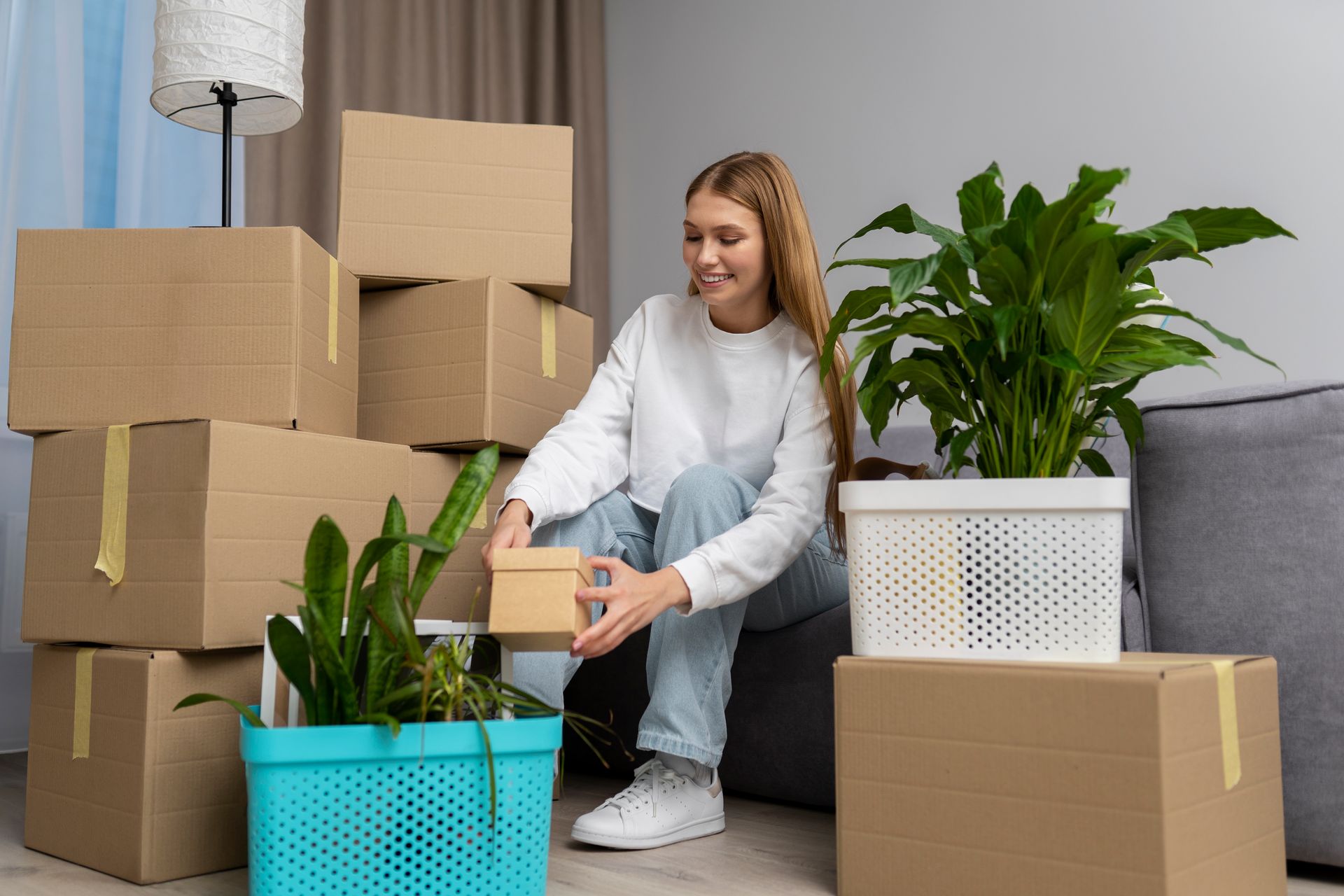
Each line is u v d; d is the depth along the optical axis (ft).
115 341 4.33
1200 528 4.08
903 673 3.45
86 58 7.25
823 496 4.38
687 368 4.88
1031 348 3.44
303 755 3.09
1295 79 7.11
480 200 5.32
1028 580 3.40
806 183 9.46
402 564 3.27
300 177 8.49
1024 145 8.25
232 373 4.26
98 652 4.03
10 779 5.74
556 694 4.32
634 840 4.13
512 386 5.18
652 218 10.48
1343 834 3.72
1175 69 7.59
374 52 9.11
